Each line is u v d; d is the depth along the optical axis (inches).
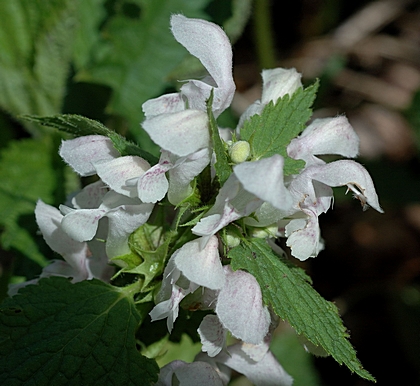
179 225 6.7
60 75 11.2
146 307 7.2
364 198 6.9
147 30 10.8
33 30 10.8
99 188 7.3
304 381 10.5
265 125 6.8
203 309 6.9
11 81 11.1
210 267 6.4
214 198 6.8
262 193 6.0
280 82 7.4
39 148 10.4
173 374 7.0
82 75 10.6
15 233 9.6
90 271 7.6
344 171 6.8
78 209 6.9
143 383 6.6
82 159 7.0
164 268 7.0
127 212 6.8
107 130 7.0
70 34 11.0
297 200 6.8
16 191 10.0
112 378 6.6
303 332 6.4
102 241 7.2
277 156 6.1
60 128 7.6
